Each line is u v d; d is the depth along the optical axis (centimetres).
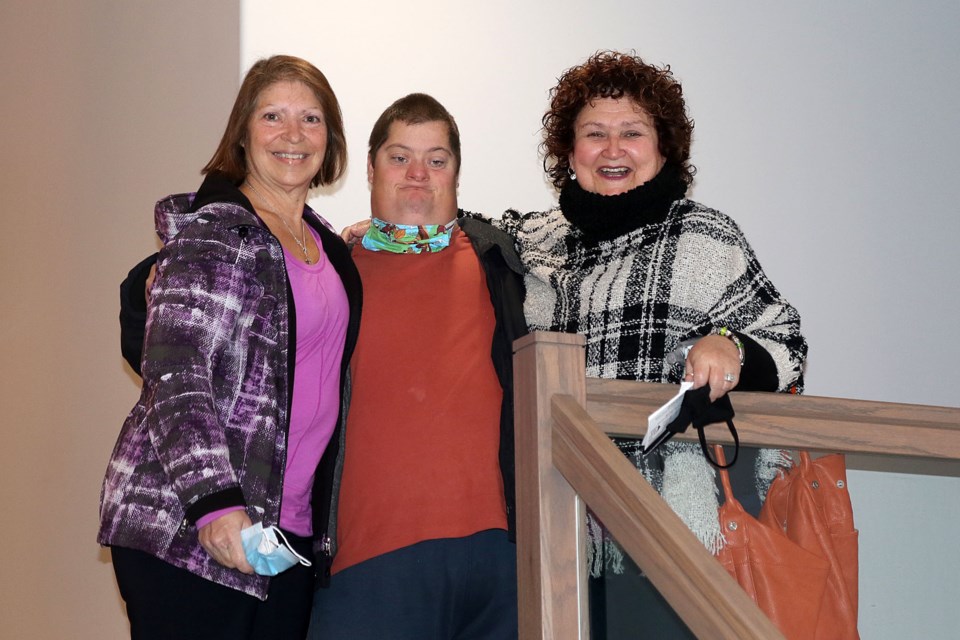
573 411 168
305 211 225
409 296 227
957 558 192
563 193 230
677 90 228
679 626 149
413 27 324
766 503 185
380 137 237
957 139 365
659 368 206
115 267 329
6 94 378
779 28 357
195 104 320
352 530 212
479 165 322
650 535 146
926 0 372
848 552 185
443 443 213
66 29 367
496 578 212
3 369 353
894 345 348
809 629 177
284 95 213
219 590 183
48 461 333
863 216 353
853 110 359
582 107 230
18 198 365
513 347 183
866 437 189
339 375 211
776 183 348
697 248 213
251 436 186
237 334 189
